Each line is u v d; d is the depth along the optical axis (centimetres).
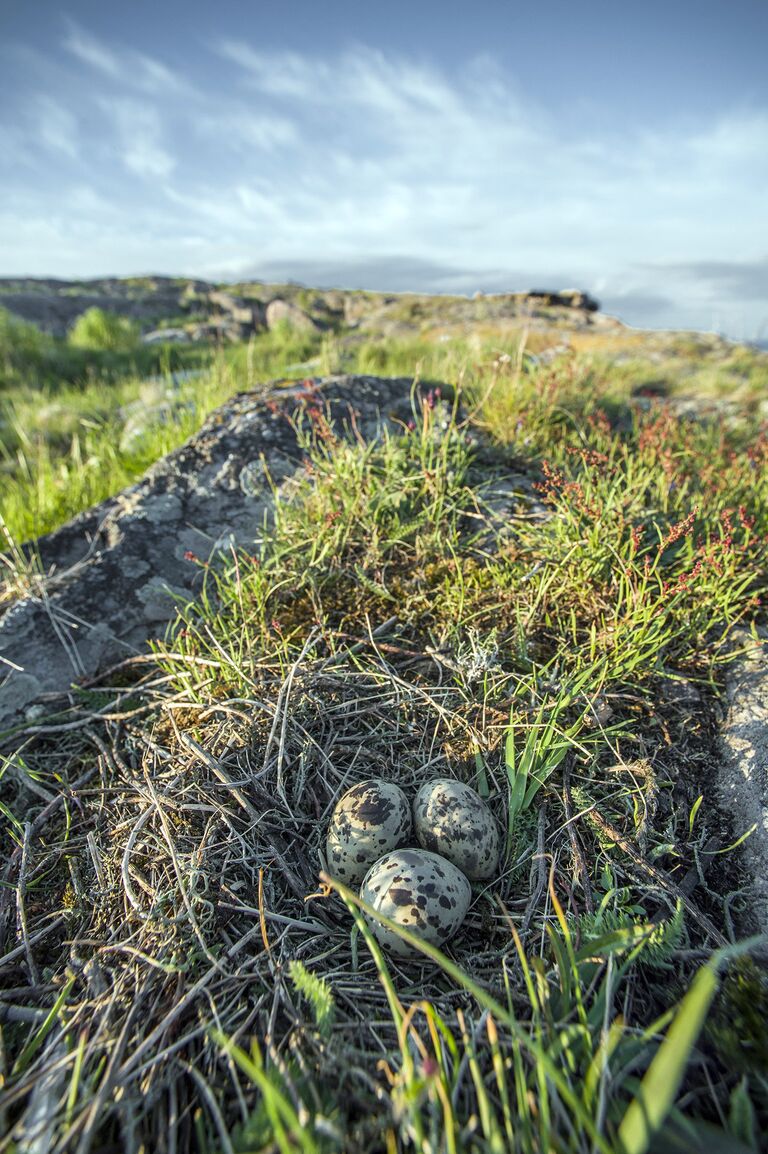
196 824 36
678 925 30
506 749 37
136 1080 25
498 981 29
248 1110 24
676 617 48
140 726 45
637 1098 20
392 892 31
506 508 59
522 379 81
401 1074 23
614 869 33
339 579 53
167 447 79
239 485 62
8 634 50
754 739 40
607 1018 24
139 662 49
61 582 54
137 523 58
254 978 29
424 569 53
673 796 38
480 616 48
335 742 40
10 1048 28
